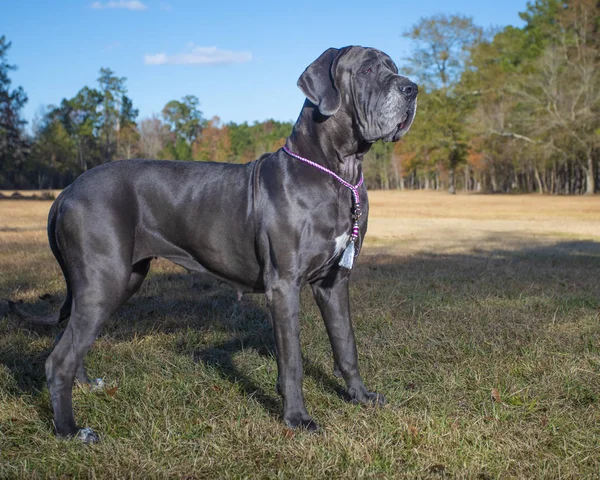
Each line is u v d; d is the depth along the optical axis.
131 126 78.38
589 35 42.91
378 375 4.18
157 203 3.61
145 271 3.95
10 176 66.94
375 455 3.07
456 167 55.91
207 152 102.50
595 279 7.66
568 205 32.22
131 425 3.40
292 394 3.36
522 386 3.93
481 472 2.92
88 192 3.45
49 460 3.03
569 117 41.06
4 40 47.41
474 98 52.81
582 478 2.86
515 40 54.16
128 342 4.83
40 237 12.60
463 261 9.40
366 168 88.94
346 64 3.42
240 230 3.52
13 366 4.34
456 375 4.10
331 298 3.74
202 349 4.79
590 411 3.56
